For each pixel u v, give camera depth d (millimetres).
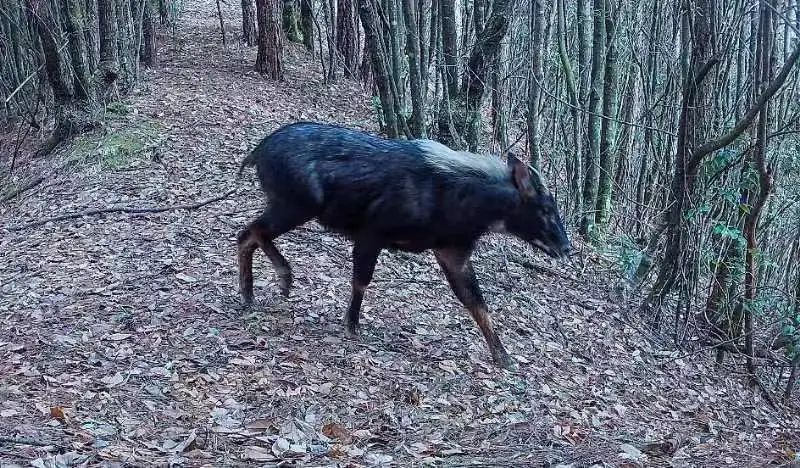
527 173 3213
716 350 4887
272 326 3525
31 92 8875
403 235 3324
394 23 5523
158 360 3102
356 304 3523
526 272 5160
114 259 4266
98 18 8000
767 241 5633
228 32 12961
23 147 7918
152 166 6281
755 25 4895
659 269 5418
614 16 6039
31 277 4043
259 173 3510
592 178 6125
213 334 3361
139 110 7656
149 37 9797
